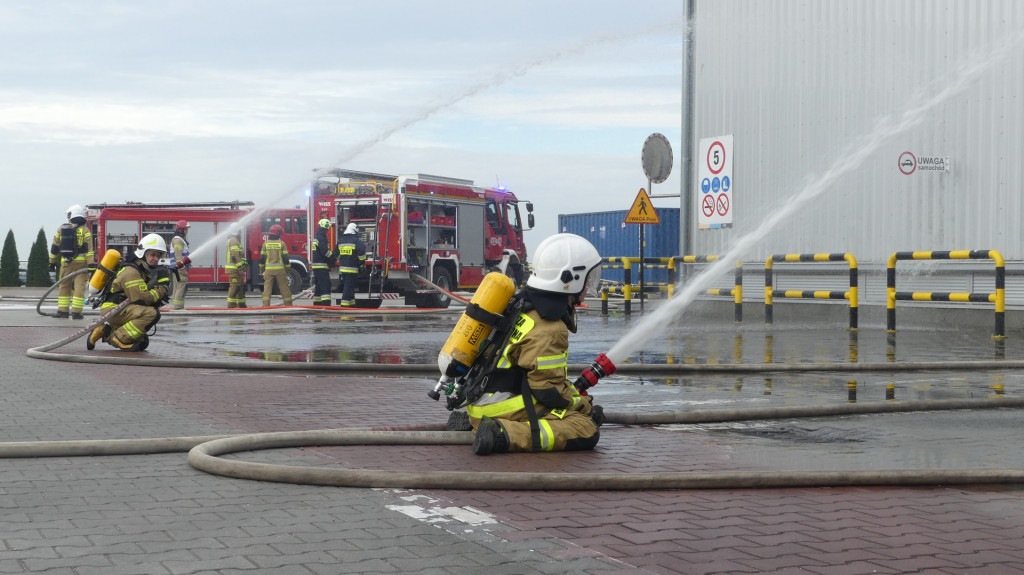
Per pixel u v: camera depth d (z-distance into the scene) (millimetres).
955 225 15633
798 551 3873
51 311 20469
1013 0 14883
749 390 8727
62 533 3996
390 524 4172
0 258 42938
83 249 17969
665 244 34406
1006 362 10523
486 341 5809
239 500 4566
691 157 19875
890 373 10070
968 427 6895
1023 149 14773
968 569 3682
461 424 6168
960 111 15570
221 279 33469
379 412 7262
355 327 16531
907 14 16266
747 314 18859
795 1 17938
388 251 24062
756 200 18672
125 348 11648
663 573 3580
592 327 16422
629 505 4559
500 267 27641
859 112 16984
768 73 18438
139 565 3580
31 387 8477
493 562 3674
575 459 5605
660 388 8859
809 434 6570
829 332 15250
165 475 5082
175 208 33656
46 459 5477
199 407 7418
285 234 33375
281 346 12680
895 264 14828
